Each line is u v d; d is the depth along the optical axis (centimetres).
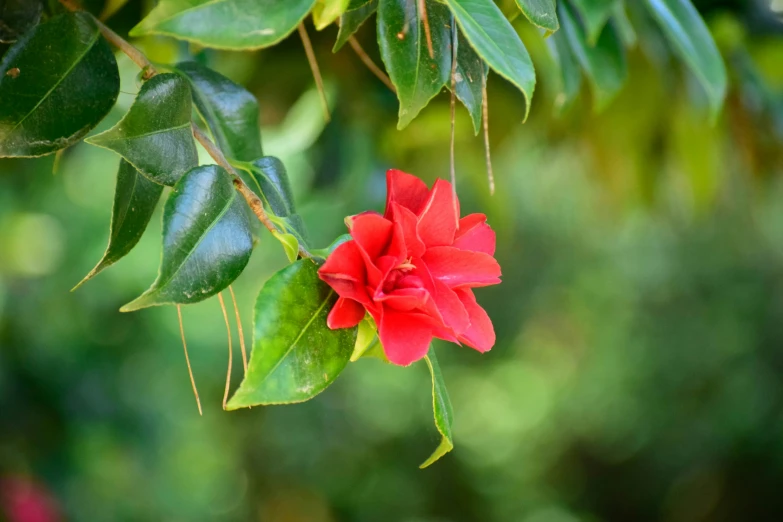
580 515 409
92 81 66
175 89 65
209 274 62
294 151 112
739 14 110
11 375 180
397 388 426
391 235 64
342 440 409
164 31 60
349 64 101
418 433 427
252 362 61
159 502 251
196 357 301
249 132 73
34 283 221
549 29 65
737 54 110
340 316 62
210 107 72
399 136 112
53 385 185
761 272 363
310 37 97
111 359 218
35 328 200
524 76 63
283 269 63
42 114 65
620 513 398
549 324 432
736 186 243
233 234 63
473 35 62
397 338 63
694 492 368
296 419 395
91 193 247
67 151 108
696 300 378
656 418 382
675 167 139
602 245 401
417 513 413
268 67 103
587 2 74
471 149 115
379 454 417
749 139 116
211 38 60
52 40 66
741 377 358
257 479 381
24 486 165
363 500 405
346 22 66
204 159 102
